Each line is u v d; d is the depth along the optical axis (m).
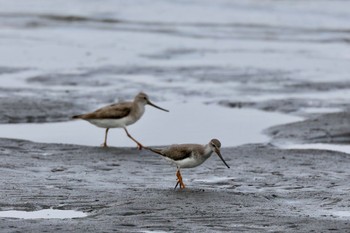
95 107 22.83
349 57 33.56
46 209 12.16
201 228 11.05
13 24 43.34
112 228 10.94
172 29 42.53
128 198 12.84
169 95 25.08
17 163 15.65
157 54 33.75
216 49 35.44
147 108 23.05
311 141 18.91
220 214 11.87
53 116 21.47
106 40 37.81
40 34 39.47
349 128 19.89
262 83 27.39
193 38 39.00
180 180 13.80
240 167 15.81
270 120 21.62
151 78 28.16
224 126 20.84
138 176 14.93
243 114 22.39
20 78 27.53
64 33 40.16
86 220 11.40
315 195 13.46
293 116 22.20
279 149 17.72
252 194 13.45
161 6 51.91
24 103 22.45
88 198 12.83
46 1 54.22
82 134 19.55
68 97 24.11
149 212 11.93
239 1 53.19
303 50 35.47
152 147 17.77
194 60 32.34
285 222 11.44
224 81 27.69
